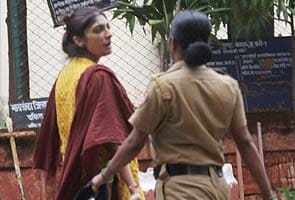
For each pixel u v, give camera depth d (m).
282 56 15.91
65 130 10.15
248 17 15.37
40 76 16.50
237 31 15.63
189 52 8.64
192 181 8.55
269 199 9.07
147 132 8.67
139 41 16.77
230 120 8.82
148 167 15.07
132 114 9.50
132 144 8.75
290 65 15.90
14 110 15.50
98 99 9.80
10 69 15.70
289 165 15.78
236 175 15.41
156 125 8.67
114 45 16.81
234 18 15.35
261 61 15.90
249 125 15.84
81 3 15.18
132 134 8.75
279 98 15.91
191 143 8.62
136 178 10.10
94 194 9.50
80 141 9.84
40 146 10.62
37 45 16.56
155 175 8.84
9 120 15.40
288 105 15.89
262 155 15.55
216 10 14.95
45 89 16.50
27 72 15.68
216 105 8.68
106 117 9.75
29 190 15.30
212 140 8.66
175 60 8.85
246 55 15.88
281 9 15.20
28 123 15.50
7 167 15.43
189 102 8.60
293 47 15.86
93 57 10.27
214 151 8.67
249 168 9.05
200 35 8.74
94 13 10.13
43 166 10.64
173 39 8.82
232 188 14.47
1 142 15.46
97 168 9.83
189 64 8.71
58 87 10.21
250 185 15.53
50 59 16.56
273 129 15.86
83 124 9.86
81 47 10.20
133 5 15.23
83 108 9.87
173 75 8.68
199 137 8.62
